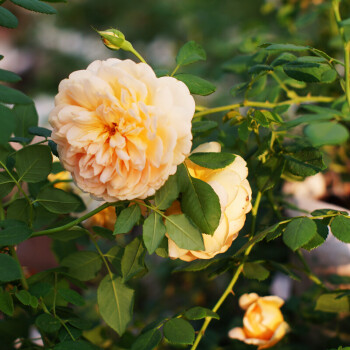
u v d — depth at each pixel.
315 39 0.94
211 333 0.77
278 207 0.75
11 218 0.58
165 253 0.56
